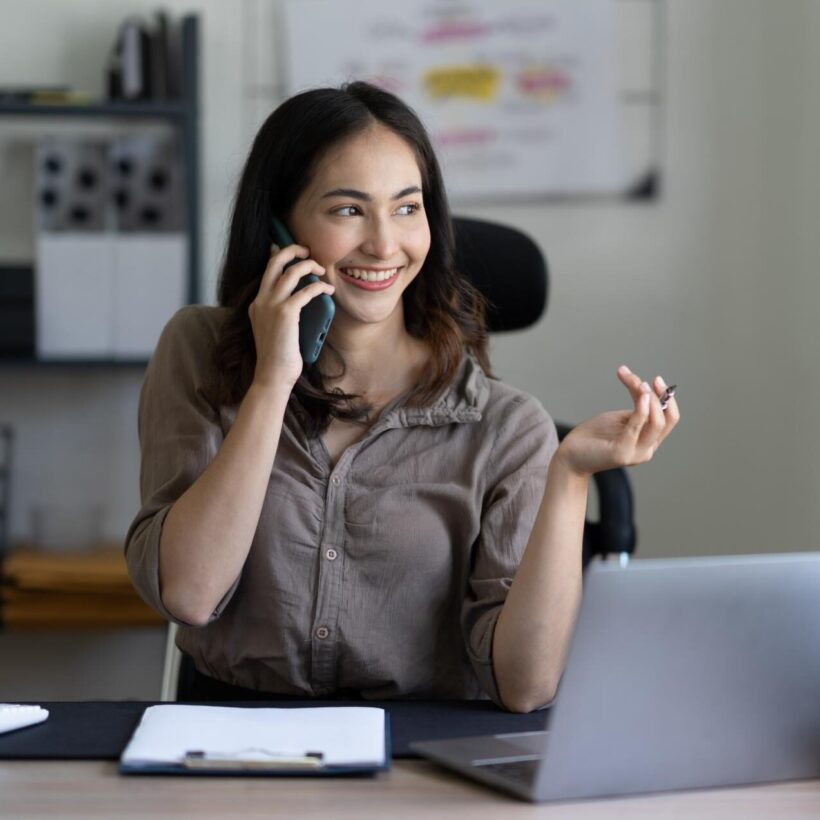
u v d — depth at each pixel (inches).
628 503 84.7
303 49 127.6
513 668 59.4
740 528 133.3
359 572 67.4
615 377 131.8
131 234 119.1
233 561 62.8
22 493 129.6
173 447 67.8
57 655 130.0
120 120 127.3
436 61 128.2
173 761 47.7
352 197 67.2
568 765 45.2
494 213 130.1
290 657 67.4
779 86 130.6
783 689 47.3
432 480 69.2
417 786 47.1
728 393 132.6
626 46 129.3
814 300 130.2
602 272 131.0
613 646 44.4
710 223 131.3
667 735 46.2
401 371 71.7
